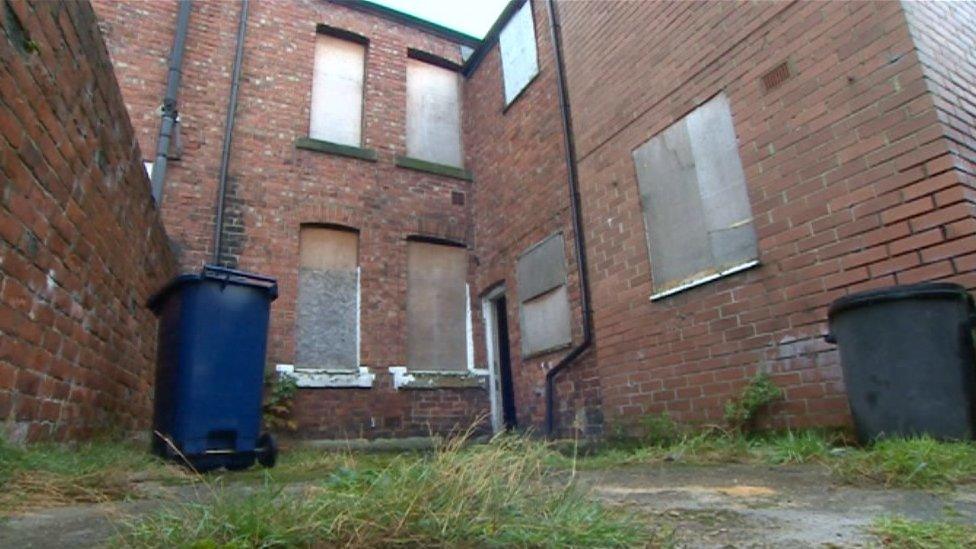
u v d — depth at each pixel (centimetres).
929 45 380
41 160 278
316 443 750
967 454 256
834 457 306
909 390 305
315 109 928
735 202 482
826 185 412
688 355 510
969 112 381
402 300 881
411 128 998
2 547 141
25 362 271
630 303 582
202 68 836
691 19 545
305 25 944
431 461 167
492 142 946
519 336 803
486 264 923
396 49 1014
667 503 208
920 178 358
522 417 773
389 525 134
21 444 265
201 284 394
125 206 428
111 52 782
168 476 313
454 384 871
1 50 234
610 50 656
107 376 405
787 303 430
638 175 591
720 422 471
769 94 462
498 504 150
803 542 145
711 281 495
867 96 392
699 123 525
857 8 404
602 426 618
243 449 389
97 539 149
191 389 376
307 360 800
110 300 404
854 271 388
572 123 724
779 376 430
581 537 138
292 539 127
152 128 780
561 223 737
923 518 169
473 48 1088
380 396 823
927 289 310
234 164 822
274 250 815
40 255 283
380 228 898
